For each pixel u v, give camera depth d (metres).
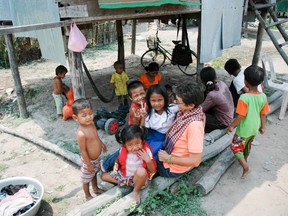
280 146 4.26
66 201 3.32
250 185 3.37
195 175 3.51
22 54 10.72
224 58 10.47
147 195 2.96
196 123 2.63
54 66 10.12
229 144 4.08
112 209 2.71
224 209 3.00
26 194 3.05
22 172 3.94
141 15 4.17
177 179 3.29
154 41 9.95
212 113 4.38
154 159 2.86
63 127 5.27
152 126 3.06
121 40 8.30
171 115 3.05
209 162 3.75
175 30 18.41
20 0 4.65
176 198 3.11
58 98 5.53
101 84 7.68
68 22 3.67
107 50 12.75
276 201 3.10
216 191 3.27
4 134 5.21
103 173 3.17
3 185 3.27
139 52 12.08
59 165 4.09
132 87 3.16
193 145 2.59
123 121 5.14
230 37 5.79
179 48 8.09
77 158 3.98
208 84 4.23
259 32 6.95
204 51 5.09
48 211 3.16
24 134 4.91
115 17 3.94
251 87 3.26
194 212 2.95
